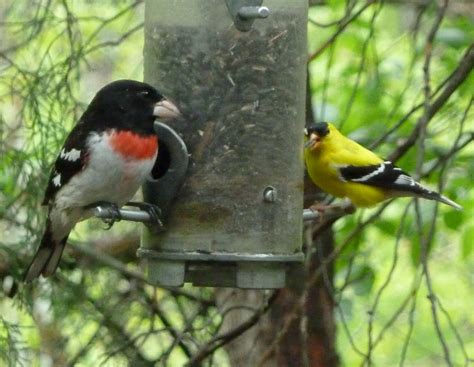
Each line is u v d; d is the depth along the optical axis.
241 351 12.51
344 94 14.38
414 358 16.91
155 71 10.17
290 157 10.15
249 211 9.93
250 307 11.66
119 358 12.13
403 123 12.44
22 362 12.32
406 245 15.47
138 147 9.63
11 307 12.74
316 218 11.18
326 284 11.25
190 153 9.94
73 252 12.74
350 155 12.38
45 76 12.12
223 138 9.97
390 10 15.89
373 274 12.94
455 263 16.62
